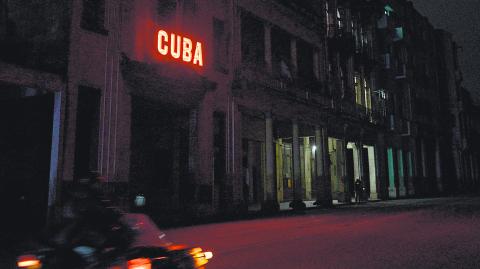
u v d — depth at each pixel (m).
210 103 17.28
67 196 3.89
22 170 12.34
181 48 15.96
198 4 17.25
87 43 12.76
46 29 12.82
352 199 29.59
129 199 14.05
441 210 18.30
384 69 35.22
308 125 24.00
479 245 8.34
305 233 10.72
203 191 16.47
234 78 18.69
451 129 50.00
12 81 10.76
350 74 29.05
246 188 23.30
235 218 16.03
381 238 9.52
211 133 17.22
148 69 14.16
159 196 16.86
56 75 11.80
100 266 3.48
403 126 37.00
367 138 30.64
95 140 12.70
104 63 13.18
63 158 11.64
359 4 31.77
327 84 26.02
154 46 14.89
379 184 31.47
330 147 28.88
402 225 12.27
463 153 52.00
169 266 3.56
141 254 3.54
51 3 12.88
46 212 11.49
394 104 36.41
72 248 3.63
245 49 21.06
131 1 14.28
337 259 7.00
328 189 24.36
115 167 13.08
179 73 15.45
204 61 17.22
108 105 13.12
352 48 28.72
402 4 40.84
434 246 8.25
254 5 20.45
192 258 3.87
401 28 37.69
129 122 13.77
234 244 8.88
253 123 21.67
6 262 6.75
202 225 13.41
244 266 6.50
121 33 13.81
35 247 3.84
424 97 43.09
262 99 20.09
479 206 20.86
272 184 20.05
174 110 16.97
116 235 3.69
